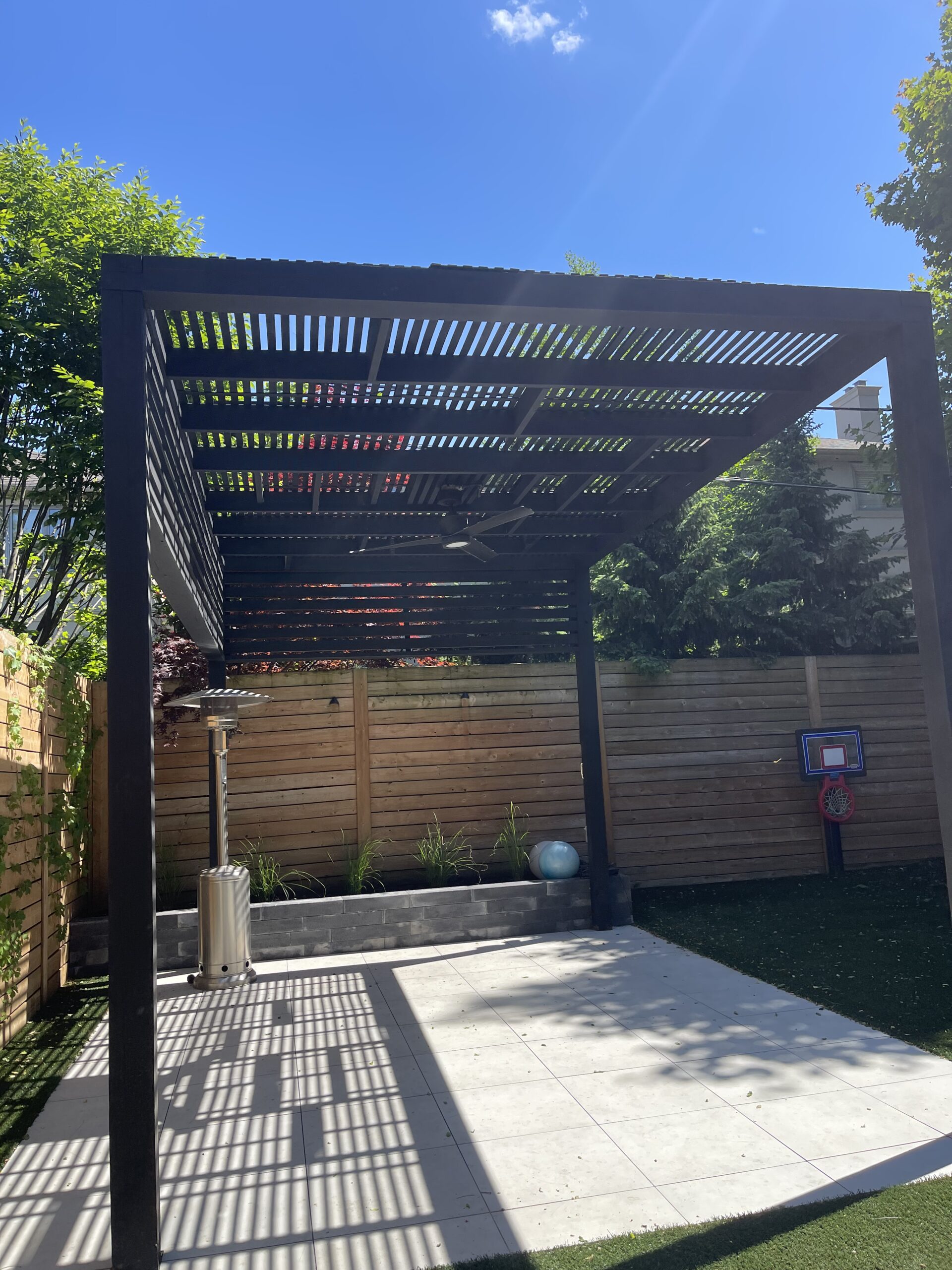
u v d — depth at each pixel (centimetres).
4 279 737
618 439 493
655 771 832
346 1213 288
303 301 315
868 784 884
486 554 577
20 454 752
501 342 378
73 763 613
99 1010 536
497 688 798
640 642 996
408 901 685
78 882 647
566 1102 368
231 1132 355
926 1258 241
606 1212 278
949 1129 323
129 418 297
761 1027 449
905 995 483
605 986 541
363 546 651
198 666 723
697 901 770
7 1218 296
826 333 379
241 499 544
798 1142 318
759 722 862
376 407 432
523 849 770
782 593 1000
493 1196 293
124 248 808
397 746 772
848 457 1472
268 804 741
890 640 1070
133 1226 265
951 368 768
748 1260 245
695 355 406
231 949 569
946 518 358
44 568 825
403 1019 498
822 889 790
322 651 710
